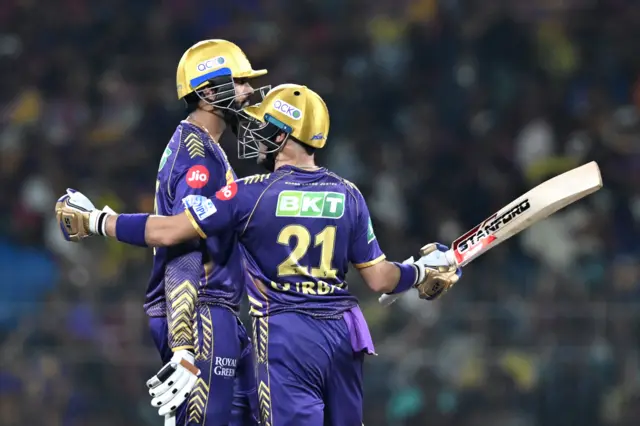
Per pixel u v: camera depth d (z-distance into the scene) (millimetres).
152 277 16281
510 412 29062
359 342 15938
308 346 15570
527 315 29578
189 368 15133
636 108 43500
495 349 29328
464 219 38656
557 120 42219
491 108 42719
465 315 29641
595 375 29094
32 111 42906
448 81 43438
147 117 42281
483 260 33562
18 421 29016
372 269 16219
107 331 29484
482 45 44062
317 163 41125
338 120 42312
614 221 37969
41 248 36906
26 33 45219
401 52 44406
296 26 45531
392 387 29188
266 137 15984
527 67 43906
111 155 41219
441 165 40156
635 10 45594
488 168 40219
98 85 43750
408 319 29641
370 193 39656
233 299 16203
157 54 44594
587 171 16203
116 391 29109
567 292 31219
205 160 15836
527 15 45781
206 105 16281
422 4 45938
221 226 15414
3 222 38219
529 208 16484
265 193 15617
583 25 45406
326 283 15773
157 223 15359
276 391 15578
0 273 34219
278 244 15609
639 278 31938
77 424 29047
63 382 29172
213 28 45344
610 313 29469
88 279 33000
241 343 16812
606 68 44469
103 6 45781
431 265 16969
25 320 29562
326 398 15930
